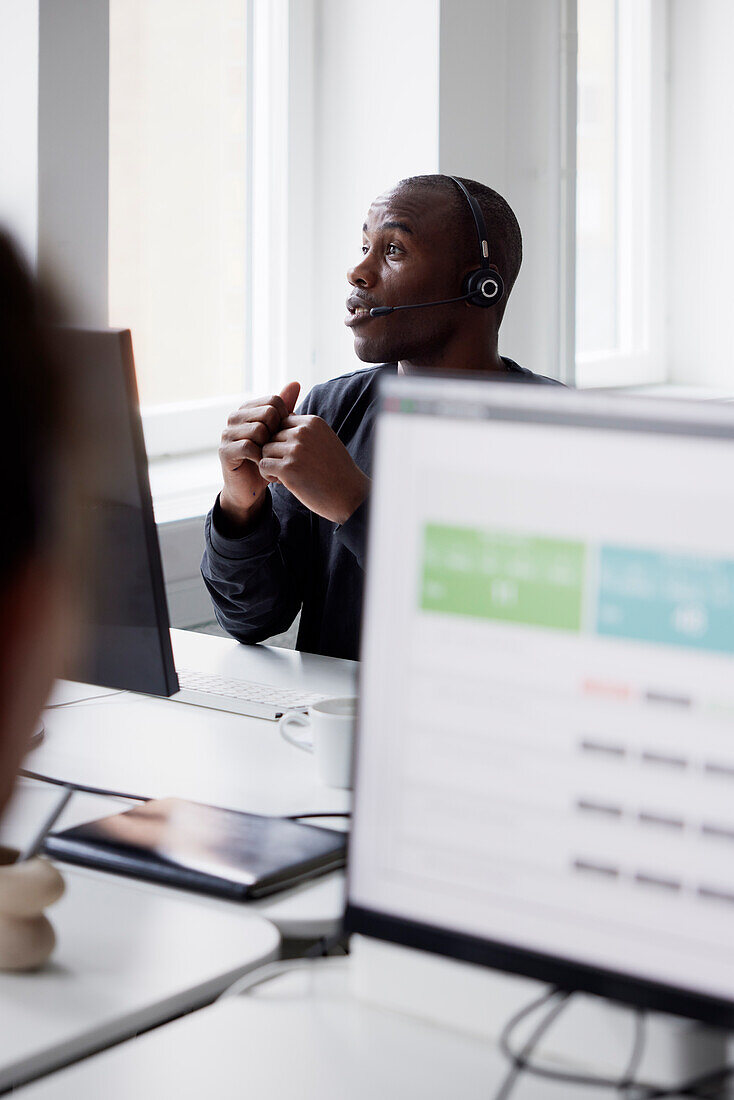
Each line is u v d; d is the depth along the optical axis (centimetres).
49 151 200
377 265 188
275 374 287
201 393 278
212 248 274
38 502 41
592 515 64
